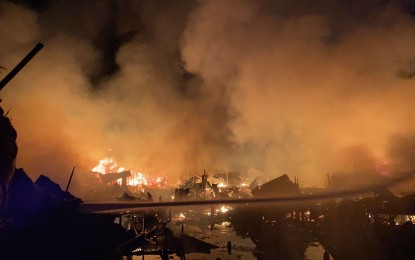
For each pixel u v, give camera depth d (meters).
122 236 7.31
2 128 3.73
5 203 3.71
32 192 5.66
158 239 10.60
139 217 11.16
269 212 14.26
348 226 10.99
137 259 9.52
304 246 10.77
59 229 5.99
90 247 6.26
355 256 9.22
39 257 5.36
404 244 9.07
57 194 7.05
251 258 9.86
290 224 13.56
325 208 13.64
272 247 10.77
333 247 10.22
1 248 5.00
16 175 5.59
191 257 9.91
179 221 16.03
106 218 7.89
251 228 13.86
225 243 11.80
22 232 5.36
